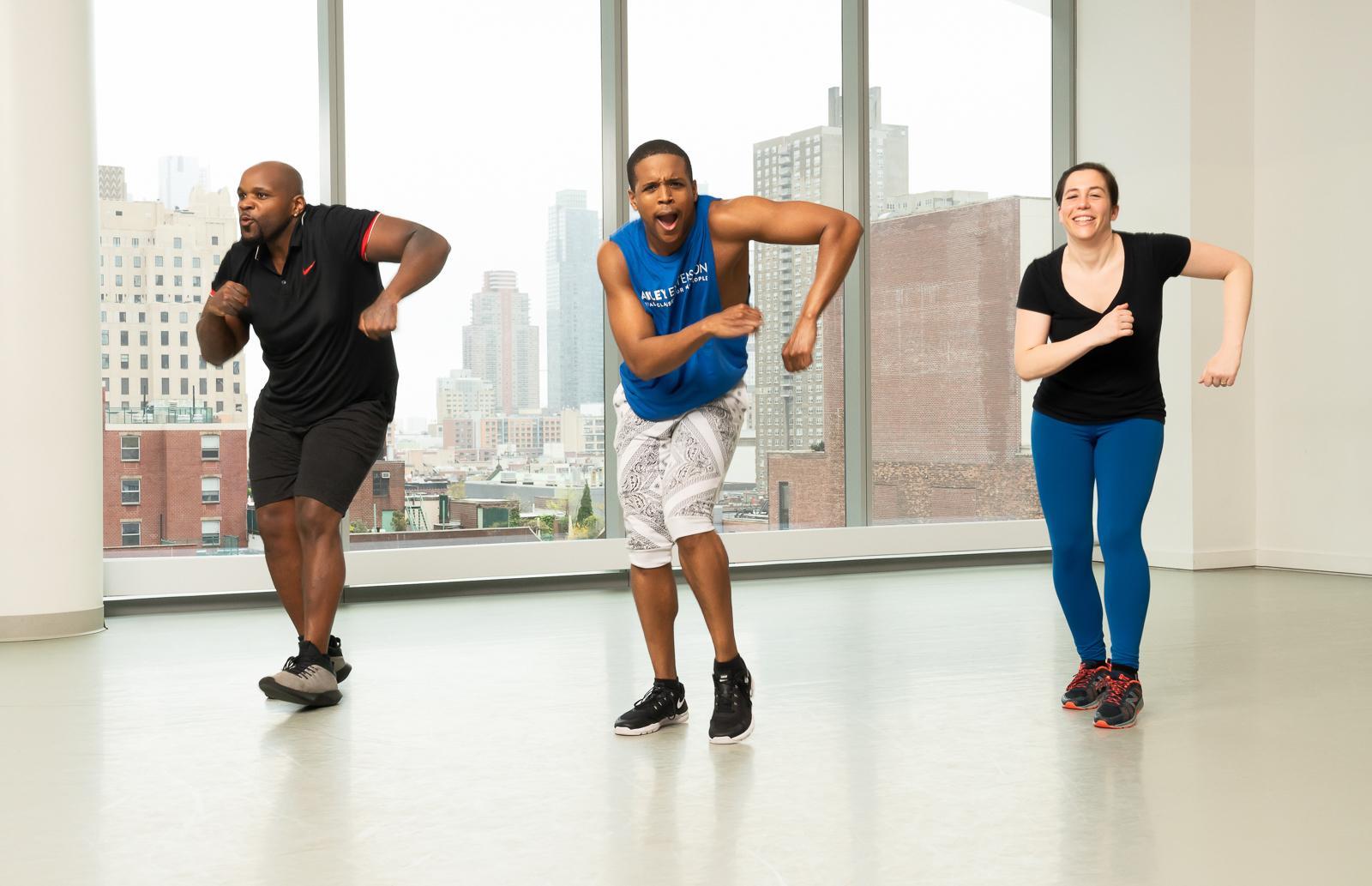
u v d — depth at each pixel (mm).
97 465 4793
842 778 2510
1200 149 6617
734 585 6066
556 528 6195
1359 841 2084
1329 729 2924
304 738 2932
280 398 3488
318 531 3355
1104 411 3135
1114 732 2910
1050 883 1887
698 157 6484
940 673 3678
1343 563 6410
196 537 5574
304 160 5746
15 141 4559
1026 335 3223
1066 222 3146
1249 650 4062
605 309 6293
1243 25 6742
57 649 4328
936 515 6996
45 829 2221
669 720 3004
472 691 3484
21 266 4566
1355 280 6355
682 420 2900
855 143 6754
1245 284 3141
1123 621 3080
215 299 3398
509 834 2158
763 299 6609
